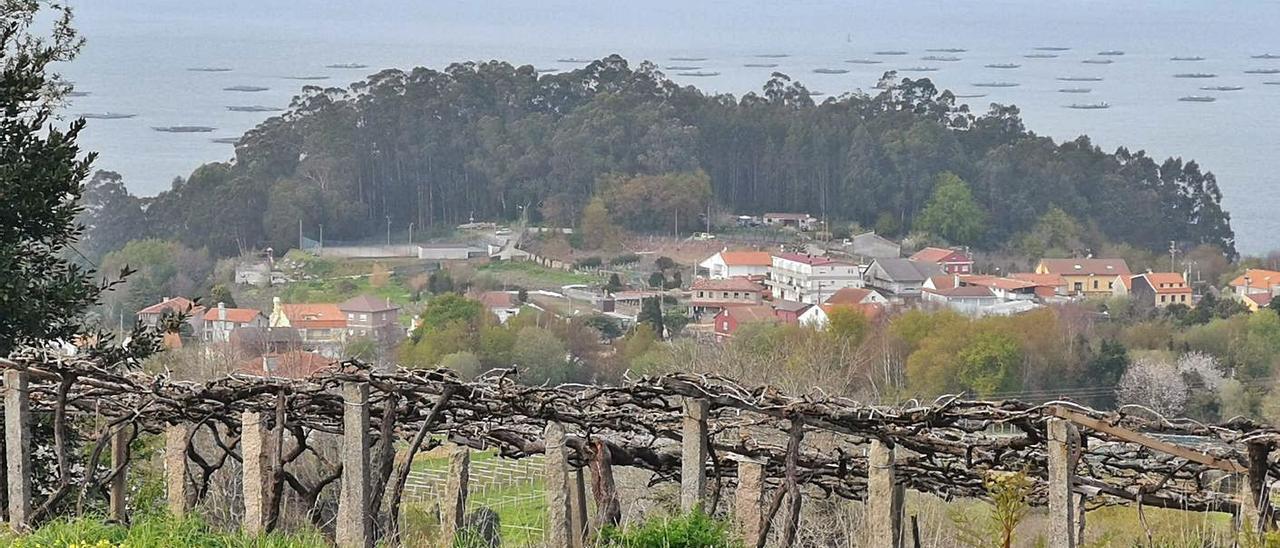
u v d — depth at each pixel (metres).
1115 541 8.51
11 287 12.22
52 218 13.09
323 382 8.11
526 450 8.23
